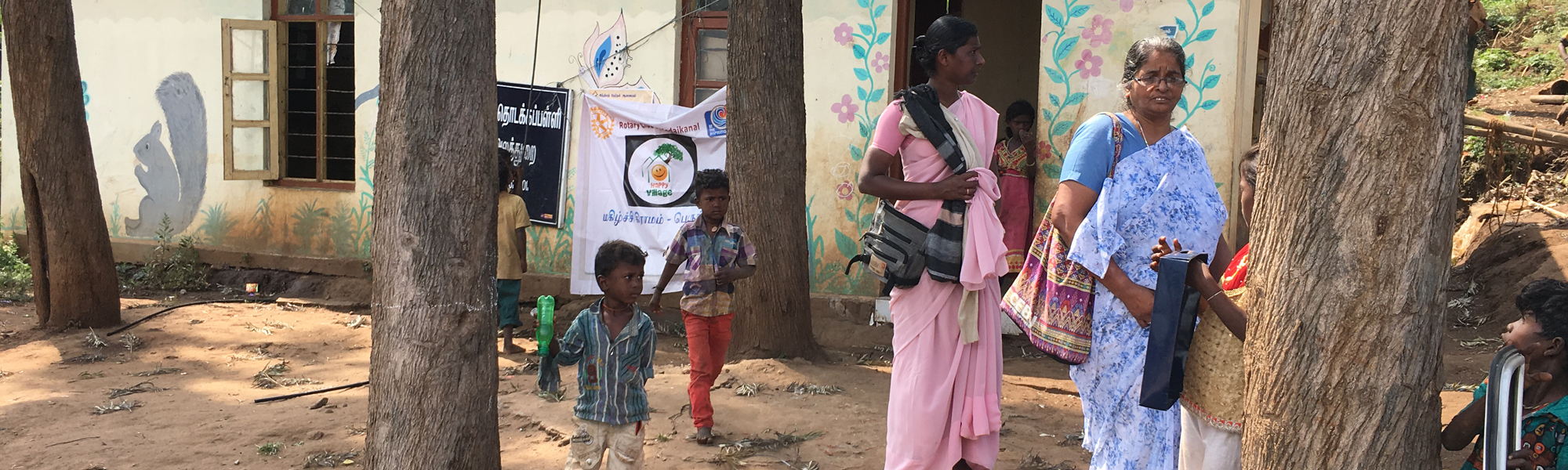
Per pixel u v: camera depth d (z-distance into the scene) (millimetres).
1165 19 7734
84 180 8531
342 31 11141
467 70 3547
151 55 11172
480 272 3645
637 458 4180
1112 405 3102
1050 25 8000
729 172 7129
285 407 6285
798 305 7117
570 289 9406
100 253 8656
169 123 11164
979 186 3750
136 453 5285
